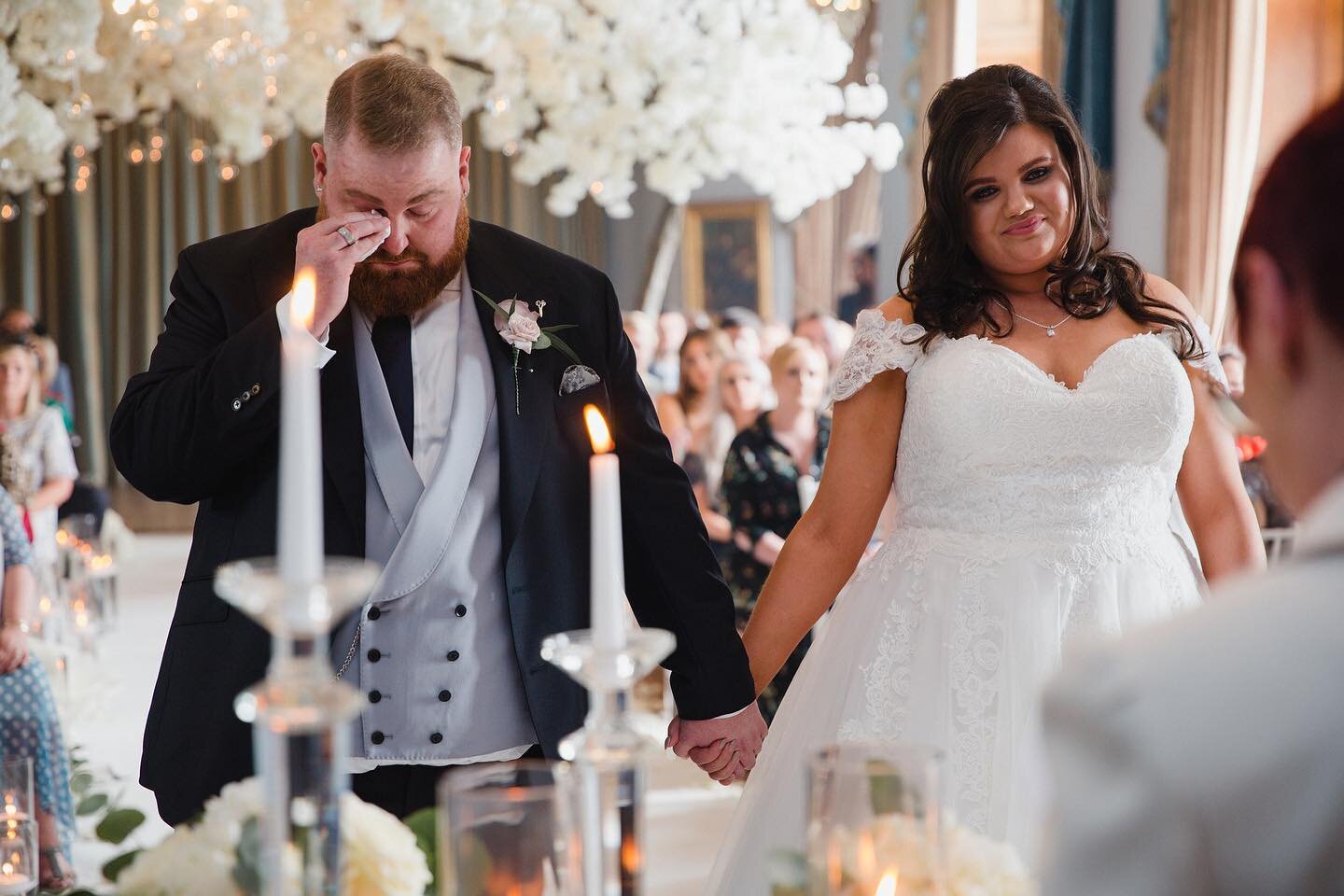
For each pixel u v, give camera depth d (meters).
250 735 2.21
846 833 1.20
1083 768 0.81
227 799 1.36
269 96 6.40
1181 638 0.81
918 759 1.21
